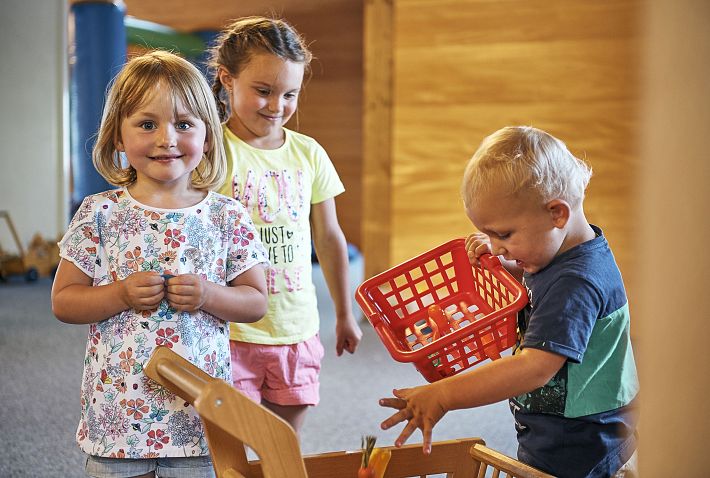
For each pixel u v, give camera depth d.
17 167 5.71
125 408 1.29
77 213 1.36
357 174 6.93
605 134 3.59
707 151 0.51
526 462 1.26
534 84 3.67
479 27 3.72
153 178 1.34
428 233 3.89
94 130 5.53
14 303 4.50
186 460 1.31
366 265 3.97
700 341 0.53
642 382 0.57
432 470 1.28
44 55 5.80
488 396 1.09
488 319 1.15
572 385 1.20
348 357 3.23
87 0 5.52
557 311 1.13
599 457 1.22
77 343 3.51
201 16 7.16
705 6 0.51
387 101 3.88
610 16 3.54
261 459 0.97
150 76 1.33
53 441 2.25
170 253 1.34
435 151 3.84
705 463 0.54
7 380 2.90
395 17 3.83
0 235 5.66
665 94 0.52
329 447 2.21
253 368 1.68
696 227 0.52
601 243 1.20
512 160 1.14
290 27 1.77
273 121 1.70
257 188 1.69
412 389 1.10
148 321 1.29
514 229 1.15
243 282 1.39
